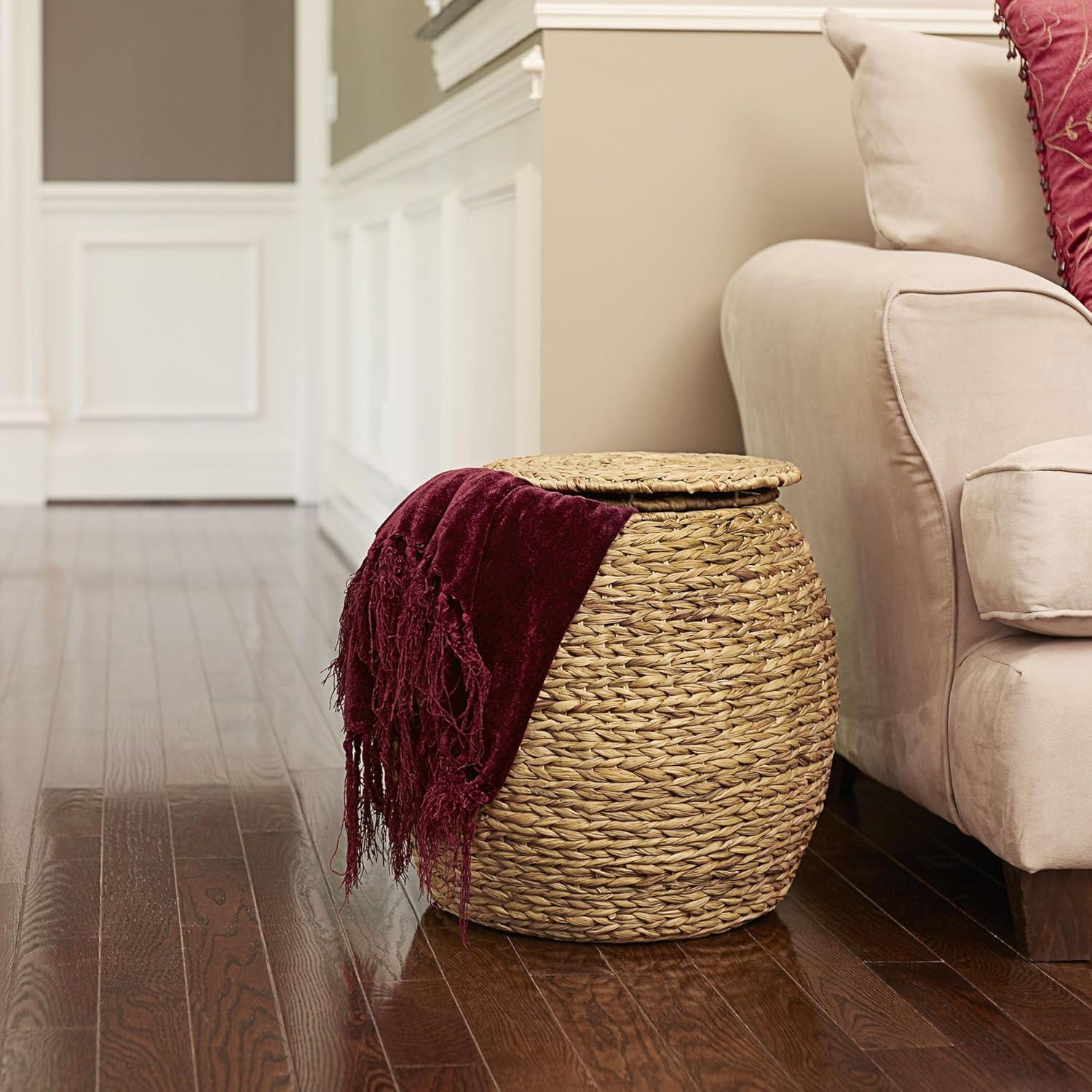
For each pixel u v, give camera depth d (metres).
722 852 1.59
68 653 3.03
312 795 2.15
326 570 4.05
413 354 3.39
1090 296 1.82
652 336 2.34
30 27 5.11
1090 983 1.54
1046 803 1.52
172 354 5.34
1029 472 1.48
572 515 1.53
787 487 2.02
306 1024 1.43
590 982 1.53
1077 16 1.85
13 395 5.21
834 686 1.69
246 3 5.24
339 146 4.79
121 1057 1.35
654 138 2.30
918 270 1.64
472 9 2.67
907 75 1.98
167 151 5.26
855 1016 1.46
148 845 1.93
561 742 1.53
